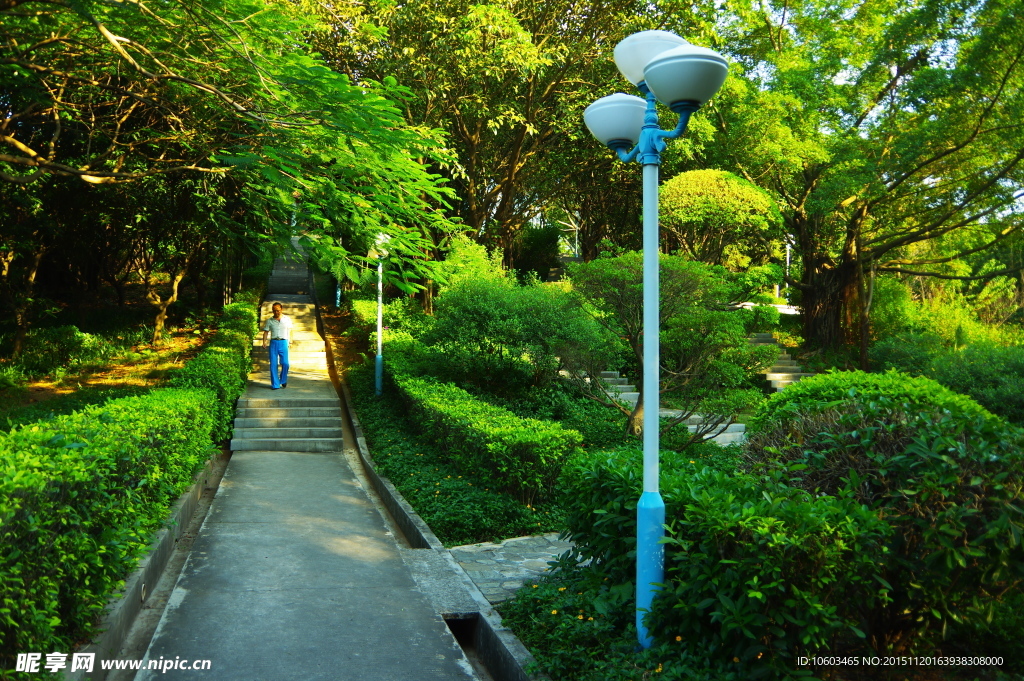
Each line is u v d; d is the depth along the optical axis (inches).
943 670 141.5
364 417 517.0
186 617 181.3
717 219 589.6
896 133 662.5
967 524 135.3
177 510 266.8
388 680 151.4
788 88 701.3
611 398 482.9
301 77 235.6
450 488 312.7
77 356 650.2
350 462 444.5
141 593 191.5
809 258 794.8
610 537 168.9
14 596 118.6
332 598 196.9
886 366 676.1
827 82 713.0
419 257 360.5
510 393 504.1
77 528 153.4
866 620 145.4
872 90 706.8
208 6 237.0
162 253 697.0
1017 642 147.9
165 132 385.4
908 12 641.0
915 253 865.5
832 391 214.7
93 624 155.5
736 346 415.2
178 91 299.9
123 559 181.2
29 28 283.1
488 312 486.0
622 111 168.4
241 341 628.4
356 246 337.1
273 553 239.5
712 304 421.1
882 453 147.9
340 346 774.5
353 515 304.5
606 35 645.3
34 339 650.2
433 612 187.8
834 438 154.6
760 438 187.2
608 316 461.1
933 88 610.2
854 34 705.0
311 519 292.8
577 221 1047.6
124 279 834.8
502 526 273.7
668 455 189.2
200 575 214.4
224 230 352.5
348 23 557.3
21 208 586.2
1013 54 583.5
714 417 446.6
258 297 951.0
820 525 123.2
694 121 654.5
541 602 178.9
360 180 309.3
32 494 127.6
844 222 780.6
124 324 791.1
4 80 299.4
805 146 680.4
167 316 839.1
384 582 211.3
